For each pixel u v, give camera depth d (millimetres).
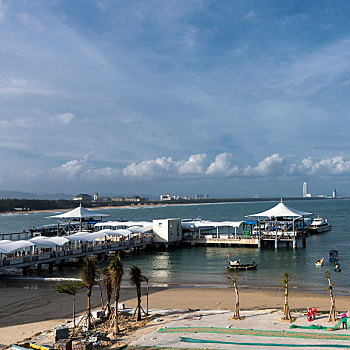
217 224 96812
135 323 31234
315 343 24562
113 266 30016
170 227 91062
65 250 68000
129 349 24672
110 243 80688
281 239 86875
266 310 34906
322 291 45938
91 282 30953
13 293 44906
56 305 39219
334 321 30125
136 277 32469
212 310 35688
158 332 28156
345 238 107938
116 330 28484
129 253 84250
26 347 25766
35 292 45406
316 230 125500
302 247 88625
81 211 106812
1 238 128875
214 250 86312
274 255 76875
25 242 61438
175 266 66688
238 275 57062
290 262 68250
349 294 44188
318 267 63000
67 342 24969
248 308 37406
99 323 31625
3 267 56062
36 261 61000
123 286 49906
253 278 54781
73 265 68250
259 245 87875
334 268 60812
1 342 27531
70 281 52250
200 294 44188
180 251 86375
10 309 37812
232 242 90938
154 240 91250
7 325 32344
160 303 39750
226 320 31234
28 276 57500
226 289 47406
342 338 25625
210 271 61438
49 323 32688
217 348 24156
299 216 88938
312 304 38781
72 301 40844
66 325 31297
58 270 63719
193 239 94625
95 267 31969
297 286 49188
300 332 27344
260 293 44719
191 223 100875
